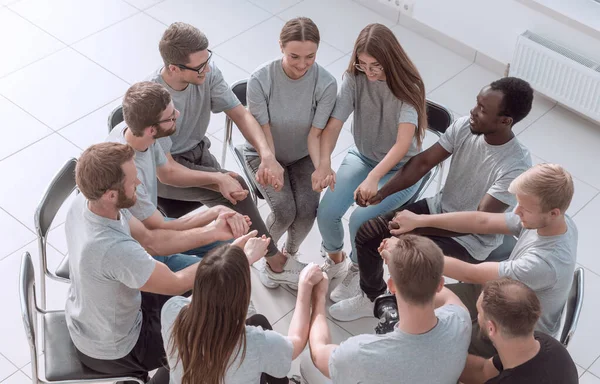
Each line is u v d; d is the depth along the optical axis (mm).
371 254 3104
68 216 2459
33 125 4219
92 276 2338
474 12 4676
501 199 2793
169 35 2902
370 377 2088
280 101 3217
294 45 2943
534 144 4320
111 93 4477
